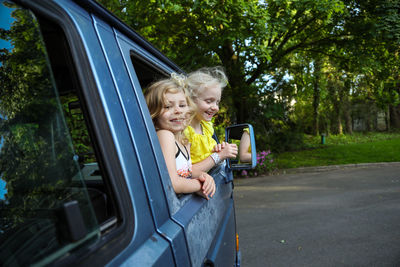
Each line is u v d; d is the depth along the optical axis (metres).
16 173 0.63
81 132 1.50
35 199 0.61
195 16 7.48
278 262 3.24
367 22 9.41
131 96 0.96
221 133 10.83
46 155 0.62
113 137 0.80
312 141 20.27
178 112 1.45
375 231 3.99
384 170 8.94
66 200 0.59
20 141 0.64
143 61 1.27
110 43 0.94
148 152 0.96
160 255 0.82
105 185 0.75
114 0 6.45
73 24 0.77
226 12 7.22
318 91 18.45
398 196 5.76
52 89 0.61
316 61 13.62
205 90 1.86
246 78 11.55
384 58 10.50
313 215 4.85
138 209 0.82
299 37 11.40
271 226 4.42
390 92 12.22
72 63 0.74
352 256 3.29
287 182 8.03
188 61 7.91
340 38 10.73
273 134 15.55
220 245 1.49
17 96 0.63
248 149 1.92
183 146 1.60
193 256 1.06
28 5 0.62
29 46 0.61
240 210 5.42
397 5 9.04
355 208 5.11
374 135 23.64
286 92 13.20
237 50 8.69
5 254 0.60
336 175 8.63
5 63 0.63
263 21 7.19
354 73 11.61
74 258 0.55
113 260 0.66
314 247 3.58
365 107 25.72
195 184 1.34
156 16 6.98
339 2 7.79
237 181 8.78
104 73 0.84
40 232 0.57
